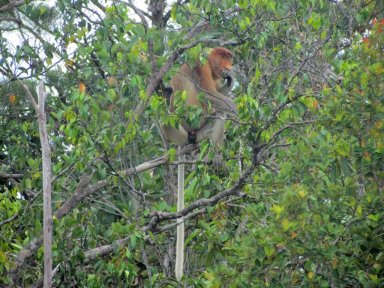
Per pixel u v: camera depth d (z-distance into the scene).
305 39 12.74
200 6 13.23
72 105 12.02
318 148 10.34
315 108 10.92
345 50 12.48
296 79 12.28
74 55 13.65
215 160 12.66
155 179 12.56
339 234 9.55
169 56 12.95
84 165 11.37
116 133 11.54
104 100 11.74
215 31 13.75
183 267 12.52
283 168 10.38
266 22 13.21
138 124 11.91
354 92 10.38
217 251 11.47
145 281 11.57
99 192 12.68
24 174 12.88
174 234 13.09
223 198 11.89
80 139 11.46
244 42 13.39
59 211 11.96
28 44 13.96
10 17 15.65
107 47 12.12
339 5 13.38
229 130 11.85
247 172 11.25
